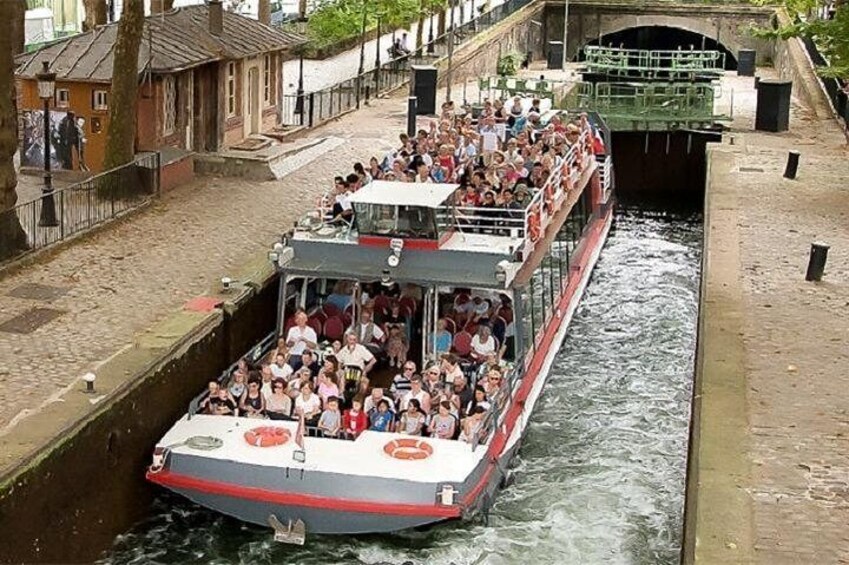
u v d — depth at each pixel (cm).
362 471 2244
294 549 2297
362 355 2606
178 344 2519
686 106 5416
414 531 2317
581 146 3828
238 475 2266
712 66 7456
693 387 2581
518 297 2636
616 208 5328
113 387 2269
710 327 2609
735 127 5394
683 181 5622
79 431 2125
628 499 2509
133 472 2342
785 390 2269
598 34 8094
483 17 7488
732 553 1666
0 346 2500
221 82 4375
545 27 8200
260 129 4728
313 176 4244
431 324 2672
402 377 2503
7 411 2164
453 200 2722
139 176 3700
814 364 2411
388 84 6316
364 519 2225
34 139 4016
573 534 2364
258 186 4053
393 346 2725
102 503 2225
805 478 1903
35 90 4025
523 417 2659
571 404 3006
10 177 3102
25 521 1970
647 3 7975
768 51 7825
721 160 4588
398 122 5378
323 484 2241
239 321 2822
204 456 2277
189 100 4288
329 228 2758
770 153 4766
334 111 5491
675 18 7938
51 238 3203
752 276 3020
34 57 4066
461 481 2230
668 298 3916
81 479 2144
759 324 2645
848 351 2494
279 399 2436
